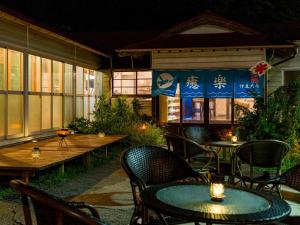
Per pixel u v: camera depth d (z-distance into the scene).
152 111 12.82
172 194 3.00
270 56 11.83
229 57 11.50
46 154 7.07
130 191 6.11
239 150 5.24
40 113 10.05
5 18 7.54
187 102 12.60
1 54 8.50
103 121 11.44
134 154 3.90
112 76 13.85
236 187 3.31
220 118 12.45
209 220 2.45
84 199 5.60
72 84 11.98
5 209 5.01
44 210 2.41
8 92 8.60
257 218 2.48
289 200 5.58
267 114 8.34
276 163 5.20
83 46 10.91
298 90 8.38
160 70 11.81
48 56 10.35
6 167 5.78
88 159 7.96
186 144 6.04
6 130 8.45
